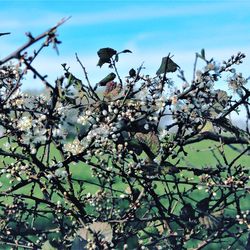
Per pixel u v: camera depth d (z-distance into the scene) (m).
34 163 2.97
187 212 3.30
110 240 2.89
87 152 3.01
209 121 3.18
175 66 3.03
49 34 1.88
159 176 3.21
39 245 3.64
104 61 3.19
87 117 3.05
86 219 3.28
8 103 2.90
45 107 2.85
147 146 3.08
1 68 2.87
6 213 3.53
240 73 3.18
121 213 3.79
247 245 3.49
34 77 2.06
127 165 3.18
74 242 2.94
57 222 3.65
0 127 3.03
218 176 3.38
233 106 3.21
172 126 3.13
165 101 2.99
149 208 3.55
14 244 3.51
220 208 3.40
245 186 3.26
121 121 3.07
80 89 3.16
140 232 3.60
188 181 3.36
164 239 3.40
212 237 3.44
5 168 3.04
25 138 2.87
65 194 3.13
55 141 3.01
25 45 1.92
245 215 3.26
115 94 3.22
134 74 3.06
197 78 2.90
